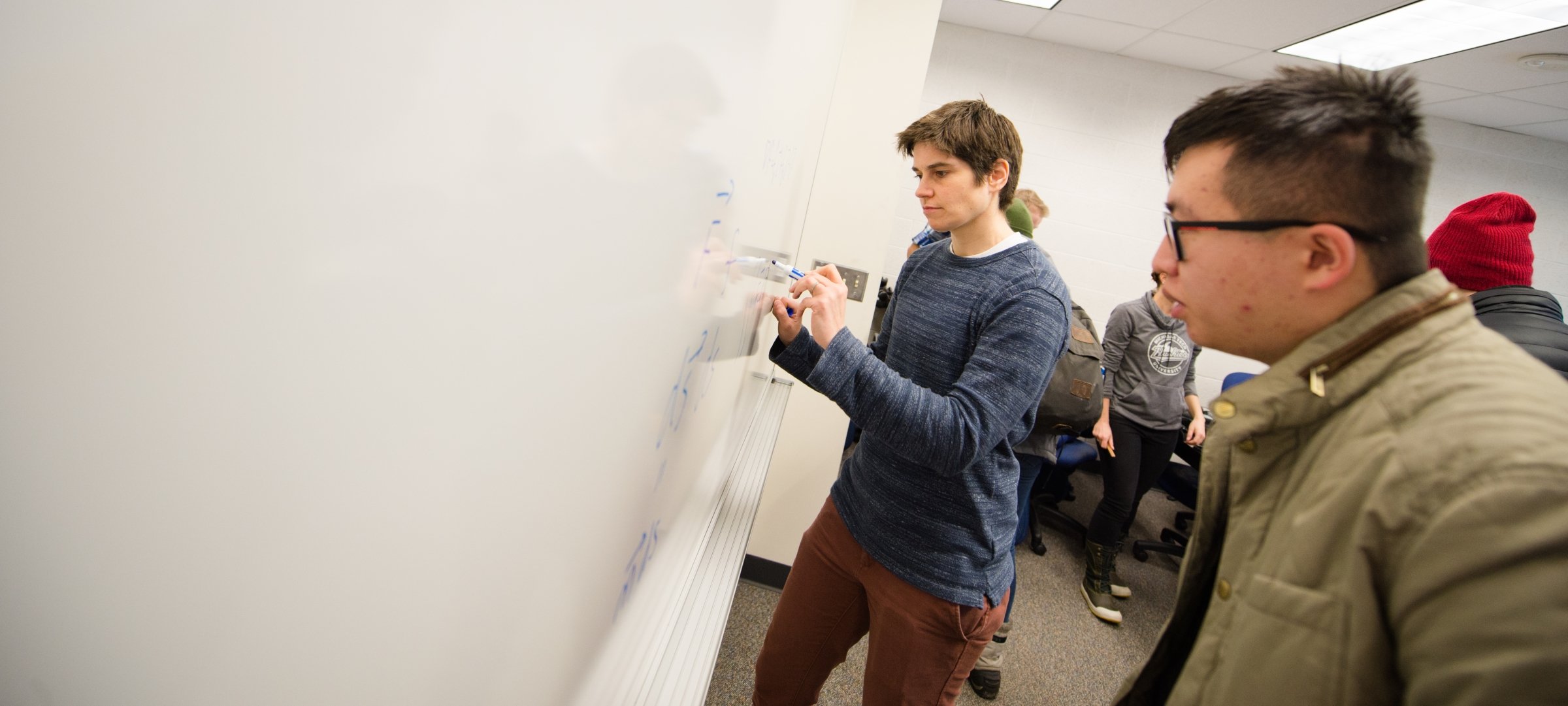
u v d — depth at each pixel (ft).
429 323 0.65
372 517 0.65
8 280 0.39
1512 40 8.32
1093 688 6.15
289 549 0.57
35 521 0.43
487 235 0.71
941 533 3.07
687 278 1.55
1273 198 1.49
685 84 1.22
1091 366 5.13
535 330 0.86
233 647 0.55
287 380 0.52
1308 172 1.44
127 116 0.40
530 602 1.08
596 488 1.26
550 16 0.72
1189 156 1.66
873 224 6.12
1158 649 2.03
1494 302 4.31
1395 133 1.38
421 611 0.77
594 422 1.15
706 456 2.62
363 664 0.70
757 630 6.00
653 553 1.94
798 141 3.22
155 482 0.47
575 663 1.42
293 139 0.48
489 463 0.83
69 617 0.46
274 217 0.48
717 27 1.35
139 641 0.49
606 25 0.86
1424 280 1.42
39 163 0.38
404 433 0.66
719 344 2.19
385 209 0.57
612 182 0.99
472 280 0.70
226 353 0.48
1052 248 12.46
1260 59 10.53
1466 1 7.75
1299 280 1.52
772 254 3.08
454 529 0.80
